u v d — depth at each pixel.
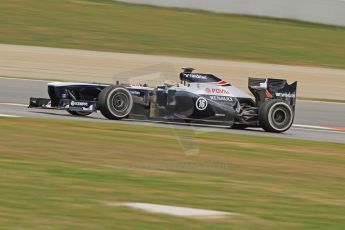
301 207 27.64
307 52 110.06
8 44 96.06
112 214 23.92
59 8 119.56
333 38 122.81
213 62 95.25
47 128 43.69
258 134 50.41
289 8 132.00
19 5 118.69
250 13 131.12
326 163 40.34
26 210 23.64
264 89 51.19
